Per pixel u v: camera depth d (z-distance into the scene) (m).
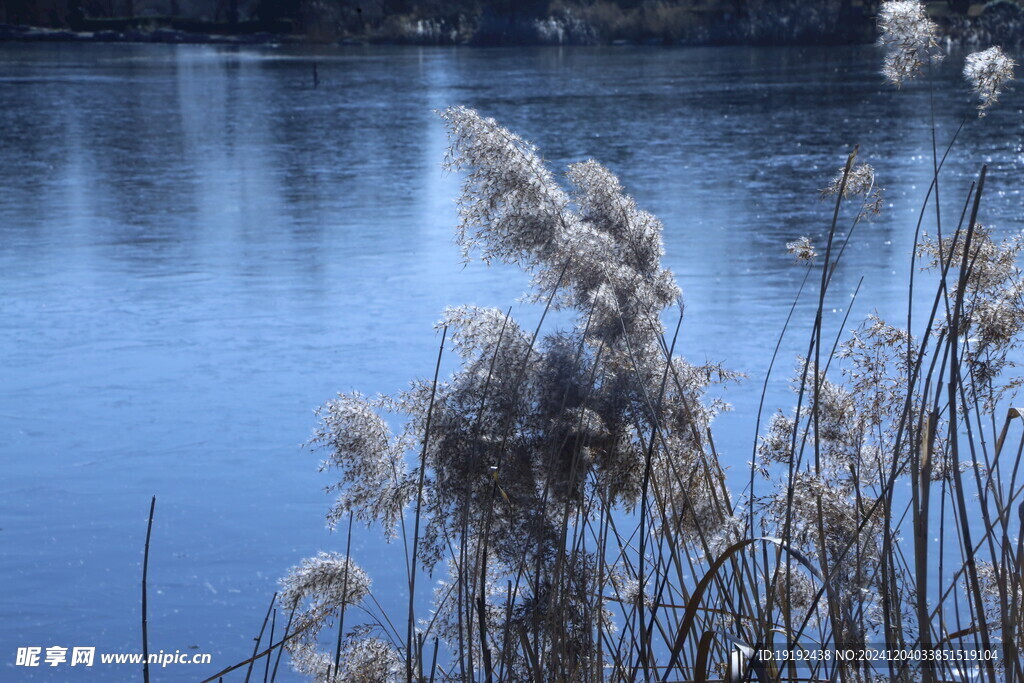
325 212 14.84
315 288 10.09
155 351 8.07
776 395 6.45
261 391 7.09
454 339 1.93
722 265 10.72
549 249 1.90
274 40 88.81
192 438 6.25
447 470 1.88
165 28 93.00
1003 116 25.94
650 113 29.94
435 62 60.41
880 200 1.70
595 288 1.88
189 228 13.70
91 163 20.86
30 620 4.27
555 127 26.59
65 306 9.52
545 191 1.91
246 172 19.39
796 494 1.59
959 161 18.75
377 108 32.84
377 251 11.88
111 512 5.32
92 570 4.70
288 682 3.75
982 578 2.00
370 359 7.75
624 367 1.86
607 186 1.97
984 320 1.87
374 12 91.56
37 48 76.62
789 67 50.34
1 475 5.76
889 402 1.88
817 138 23.25
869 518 1.72
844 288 9.32
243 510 5.27
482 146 1.91
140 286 10.30
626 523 4.32
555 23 80.88
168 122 29.23
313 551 4.82
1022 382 1.92
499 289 9.76
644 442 1.88
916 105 29.97
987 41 47.22
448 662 2.52
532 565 1.88
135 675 3.87
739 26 74.81
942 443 1.87
